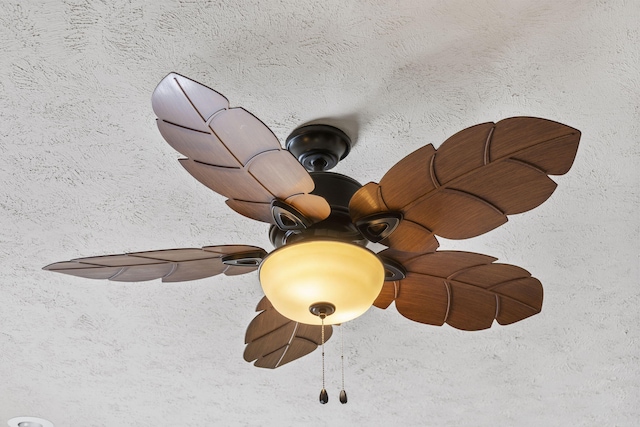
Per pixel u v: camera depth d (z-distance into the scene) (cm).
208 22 141
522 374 239
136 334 227
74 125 162
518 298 155
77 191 178
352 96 157
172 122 116
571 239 191
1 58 147
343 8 139
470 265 147
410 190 129
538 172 123
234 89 156
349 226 143
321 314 134
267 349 171
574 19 141
